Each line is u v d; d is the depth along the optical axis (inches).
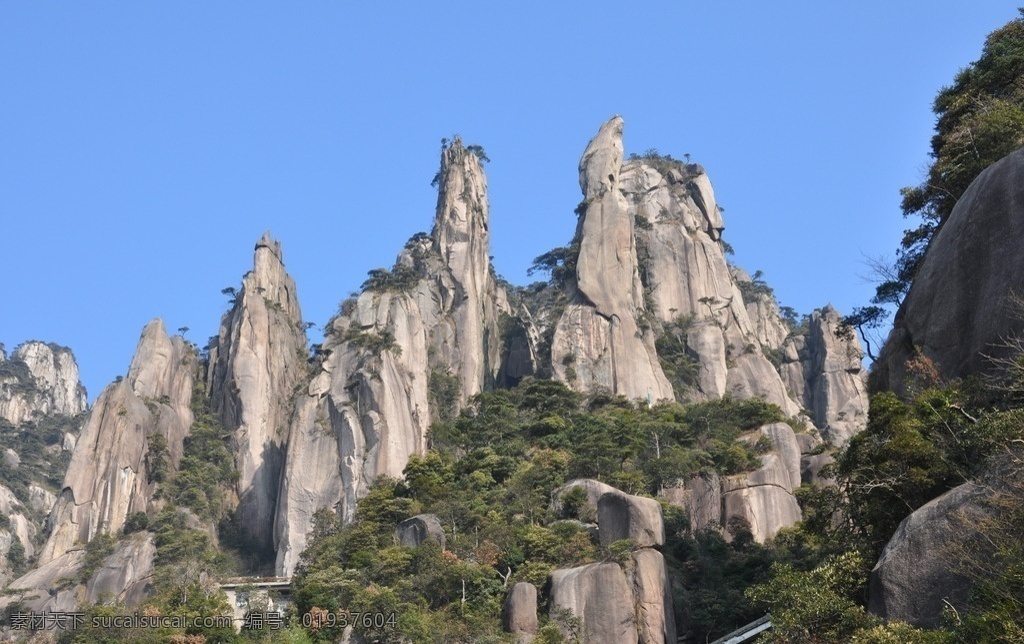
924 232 2529.5
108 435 5762.8
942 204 2444.6
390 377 5698.8
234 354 6363.2
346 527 4335.6
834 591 1838.1
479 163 7322.8
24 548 6712.6
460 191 7066.9
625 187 7549.2
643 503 3294.8
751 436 4785.9
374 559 3528.5
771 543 3973.9
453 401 6033.5
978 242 1923.0
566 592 3117.6
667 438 4633.4
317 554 3932.1
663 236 7126.0
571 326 6136.8
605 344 6043.3
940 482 1823.3
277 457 6053.2
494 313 6879.9
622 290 6264.8
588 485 3843.5
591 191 6722.4
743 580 3425.2
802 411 6550.2
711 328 6668.3
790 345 7327.8
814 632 1764.3
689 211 7440.9
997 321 1843.0
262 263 6840.6
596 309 6176.2
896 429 1891.0
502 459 4170.8
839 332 2787.9
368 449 5467.5
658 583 3120.1
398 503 3939.5
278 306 6717.5
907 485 1838.1
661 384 6013.8
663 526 3430.1
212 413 6309.1
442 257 6761.8
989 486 1595.7
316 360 6102.4
